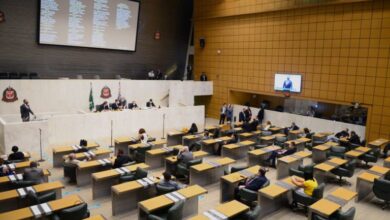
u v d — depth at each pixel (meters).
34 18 17.23
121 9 19.84
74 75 19.73
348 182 10.57
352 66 15.77
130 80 19.91
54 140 14.62
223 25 21.77
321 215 6.71
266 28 19.28
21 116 14.36
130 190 7.70
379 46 14.78
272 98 21.75
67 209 6.28
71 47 18.95
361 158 12.09
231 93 22.09
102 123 15.98
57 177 10.66
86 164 9.82
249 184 8.18
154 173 11.10
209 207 8.67
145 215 7.01
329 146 12.74
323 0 16.36
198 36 23.62
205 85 22.56
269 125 17.12
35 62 18.11
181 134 14.86
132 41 21.19
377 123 15.20
